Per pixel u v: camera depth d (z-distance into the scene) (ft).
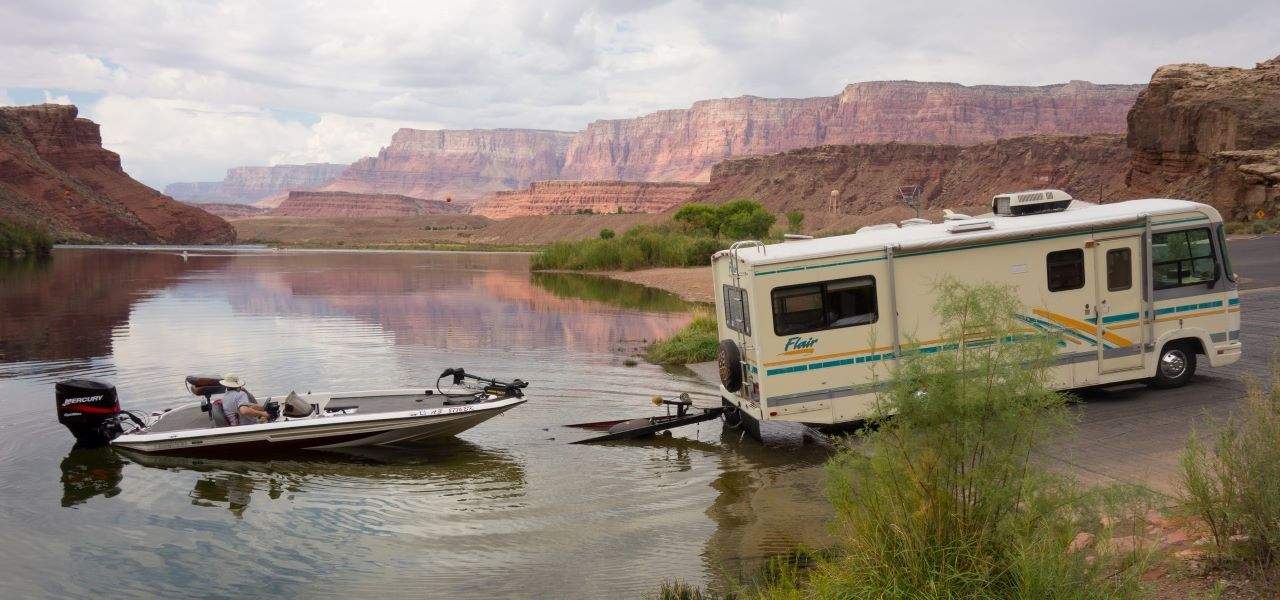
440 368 65.41
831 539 27.71
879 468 19.45
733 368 40.88
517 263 285.64
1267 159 214.90
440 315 107.34
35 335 87.40
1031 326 39.63
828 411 38.47
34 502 34.63
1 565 28.32
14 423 47.50
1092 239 40.19
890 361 38.73
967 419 18.17
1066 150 627.05
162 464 39.99
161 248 481.46
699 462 38.78
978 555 17.76
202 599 25.72
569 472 37.99
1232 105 245.86
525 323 97.35
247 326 95.55
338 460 40.65
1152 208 41.52
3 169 570.87
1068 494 18.20
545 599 24.76
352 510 33.47
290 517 32.76
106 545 30.09
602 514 32.09
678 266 220.84
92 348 77.56
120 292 147.74
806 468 36.76
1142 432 34.27
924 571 18.15
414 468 39.22
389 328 93.04
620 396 53.88
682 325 93.86
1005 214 43.16
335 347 77.71
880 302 38.55
